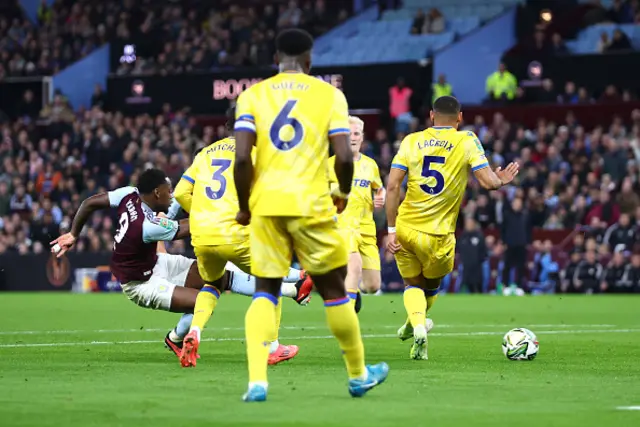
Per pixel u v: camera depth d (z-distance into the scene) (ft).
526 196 161.79
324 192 38.78
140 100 215.72
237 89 208.85
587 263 149.69
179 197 57.16
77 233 59.21
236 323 89.81
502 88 189.78
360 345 39.93
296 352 55.72
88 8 245.86
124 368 52.11
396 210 60.70
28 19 255.09
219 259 53.47
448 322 93.86
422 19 219.61
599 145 168.04
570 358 58.90
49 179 189.37
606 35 192.13
